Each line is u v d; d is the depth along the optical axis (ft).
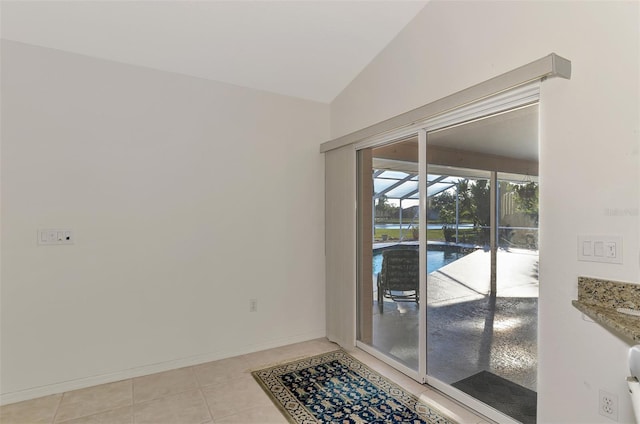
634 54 4.74
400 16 8.23
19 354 7.64
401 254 9.19
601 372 5.08
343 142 10.60
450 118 7.66
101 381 8.42
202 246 9.77
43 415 7.08
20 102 7.66
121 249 8.70
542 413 5.79
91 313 8.36
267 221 10.82
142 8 7.22
